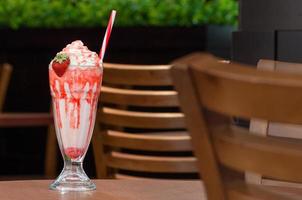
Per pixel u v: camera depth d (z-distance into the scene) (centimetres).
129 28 573
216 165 102
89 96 177
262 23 318
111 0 578
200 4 575
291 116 93
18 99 585
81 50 178
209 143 101
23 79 584
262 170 98
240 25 326
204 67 96
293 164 96
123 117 282
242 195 102
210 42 566
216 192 103
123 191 175
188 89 99
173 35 570
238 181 105
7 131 577
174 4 578
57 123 179
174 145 280
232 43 323
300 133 190
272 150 97
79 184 176
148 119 279
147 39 572
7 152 580
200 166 103
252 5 321
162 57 573
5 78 477
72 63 175
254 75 92
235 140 99
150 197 167
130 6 577
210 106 98
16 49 585
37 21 584
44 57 582
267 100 93
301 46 309
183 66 98
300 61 309
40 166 577
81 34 576
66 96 175
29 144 577
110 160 290
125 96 282
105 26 575
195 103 99
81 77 175
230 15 574
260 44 317
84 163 528
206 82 97
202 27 565
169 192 174
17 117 410
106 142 289
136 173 424
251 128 194
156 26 573
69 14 582
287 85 91
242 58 321
